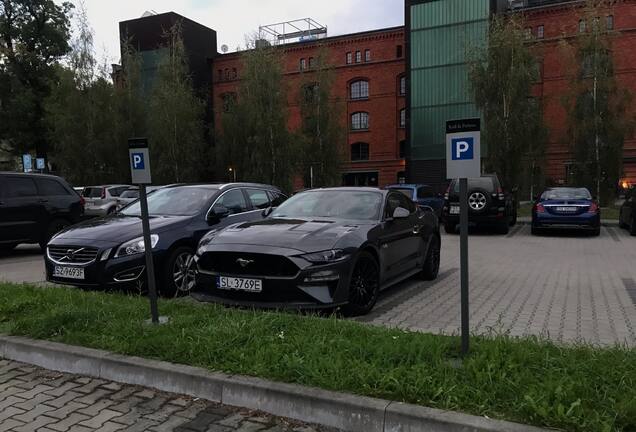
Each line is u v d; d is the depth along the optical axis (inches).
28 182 477.4
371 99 1699.1
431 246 327.0
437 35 1359.5
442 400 124.9
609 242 543.2
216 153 1354.6
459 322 225.1
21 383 164.1
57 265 261.1
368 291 236.4
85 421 137.3
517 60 939.3
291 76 1768.0
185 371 151.6
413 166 1407.5
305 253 208.8
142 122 1327.5
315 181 1209.4
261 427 131.4
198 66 1877.5
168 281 269.1
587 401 119.6
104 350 172.1
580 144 917.8
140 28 1786.4
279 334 172.9
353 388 133.6
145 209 192.9
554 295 283.3
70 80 1269.7
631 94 908.6
